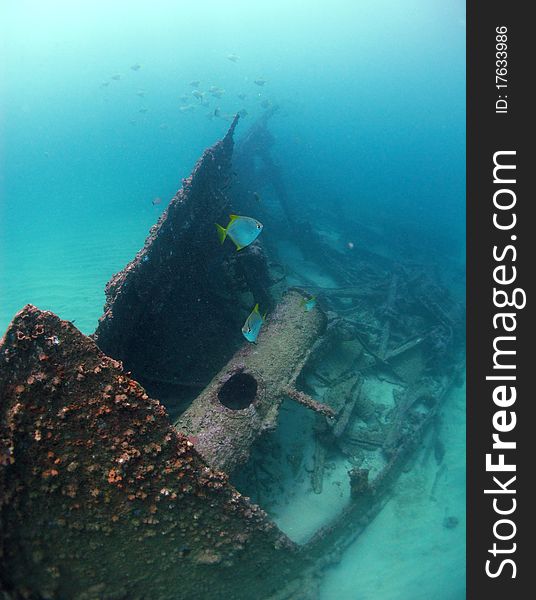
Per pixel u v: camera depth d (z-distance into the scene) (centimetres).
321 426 657
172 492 322
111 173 5778
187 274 724
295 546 423
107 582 322
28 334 292
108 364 310
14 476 277
